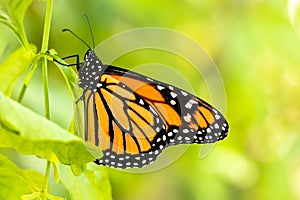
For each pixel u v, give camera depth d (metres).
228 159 0.78
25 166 0.63
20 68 0.51
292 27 0.75
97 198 0.50
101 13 0.69
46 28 0.49
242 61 0.75
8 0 0.50
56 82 0.64
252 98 0.76
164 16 0.72
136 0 0.70
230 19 0.75
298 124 0.79
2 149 0.63
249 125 0.78
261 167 0.80
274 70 0.76
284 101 0.78
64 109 0.64
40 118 0.45
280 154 0.80
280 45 0.75
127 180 0.73
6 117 0.44
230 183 0.79
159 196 0.76
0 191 0.49
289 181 0.81
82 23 0.68
